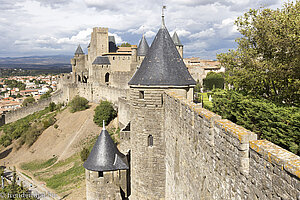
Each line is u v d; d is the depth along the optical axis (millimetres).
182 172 13609
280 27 20281
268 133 16938
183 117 13039
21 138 78125
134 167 22500
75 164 53125
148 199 21625
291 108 16766
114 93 77812
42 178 51781
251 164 6582
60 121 78938
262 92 25516
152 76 20297
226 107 24203
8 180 55344
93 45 107125
